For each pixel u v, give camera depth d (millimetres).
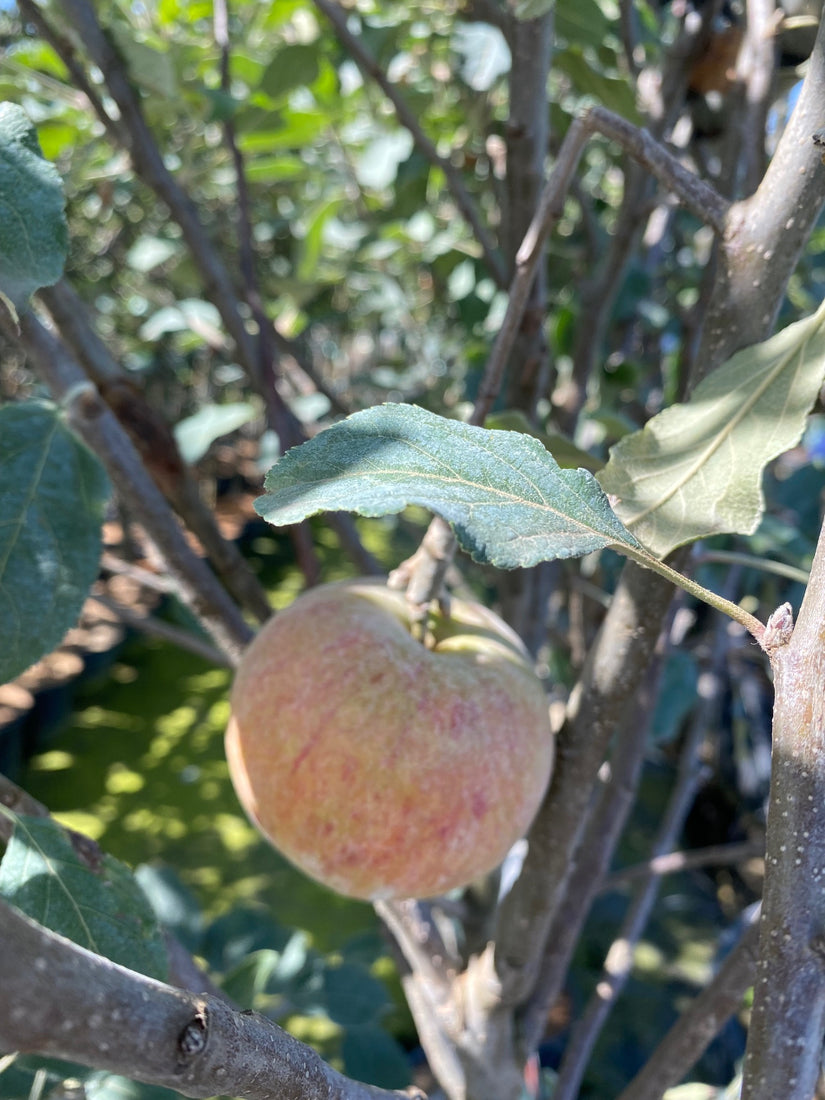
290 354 342
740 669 553
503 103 396
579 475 101
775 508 389
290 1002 328
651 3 382
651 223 401
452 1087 226
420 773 154
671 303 440
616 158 412
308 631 168
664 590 156
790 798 94
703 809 702
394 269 616
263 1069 79
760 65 231
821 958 96
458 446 104
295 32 453
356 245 499
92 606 1091
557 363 393
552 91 409
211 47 360
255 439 1593
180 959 189
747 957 187
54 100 342
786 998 98
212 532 241
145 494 221
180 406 1191
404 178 406
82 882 131
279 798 159
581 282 353
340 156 484
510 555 94
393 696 158
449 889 169
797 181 133
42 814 146
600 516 99
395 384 660
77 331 220
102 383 223
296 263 514
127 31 264
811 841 94
